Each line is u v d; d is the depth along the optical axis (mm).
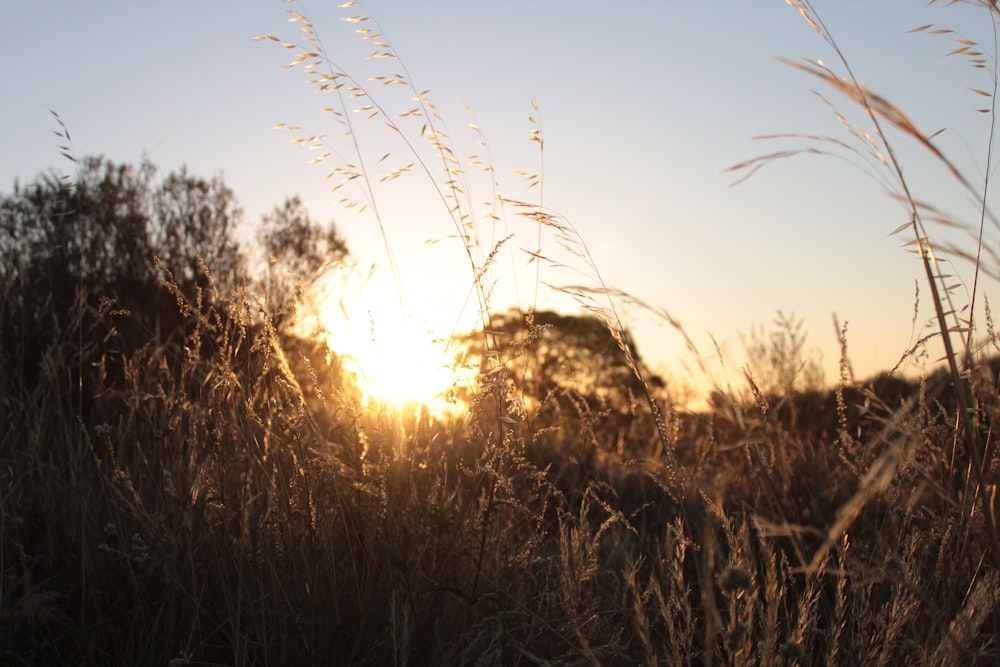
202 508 2617
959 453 2355
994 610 1900
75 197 7242
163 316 6508
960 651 1729
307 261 12273
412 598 2320
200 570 2510
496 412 2797
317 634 2332
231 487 2768
